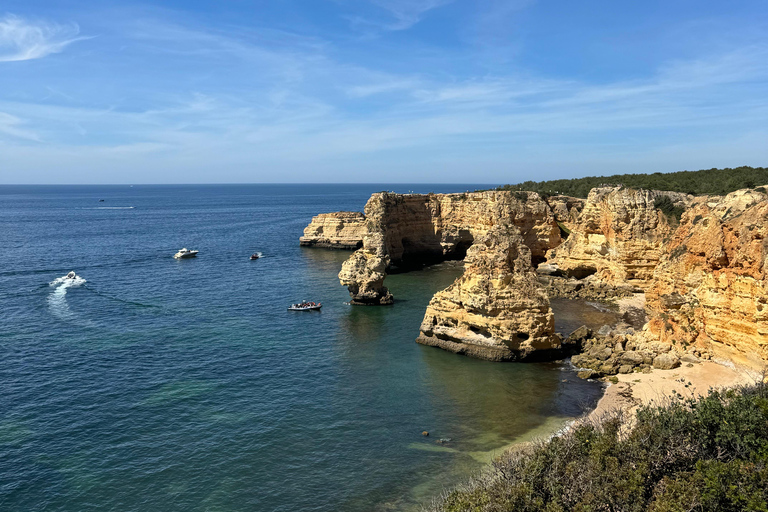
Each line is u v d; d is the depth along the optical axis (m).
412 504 32.34
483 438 40.78
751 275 46.00
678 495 24.70
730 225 49.53
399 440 40.62
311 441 40.44
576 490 26.80
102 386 50.69
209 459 37.78
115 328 70.44
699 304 53.53
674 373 50.12
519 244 60.00
